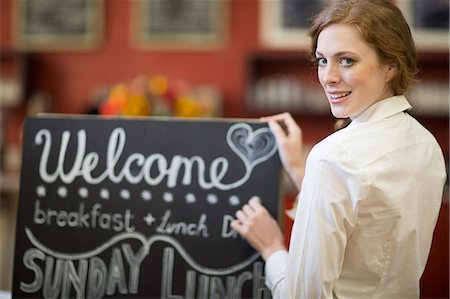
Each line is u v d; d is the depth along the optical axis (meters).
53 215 1.66
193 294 1.57
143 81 4.32
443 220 4.04
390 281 1.23
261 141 1.59
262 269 1.54
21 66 4.96
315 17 1.27
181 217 1.60
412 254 1.24
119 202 1.63
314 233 1.15
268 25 4.89
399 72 1.22
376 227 1.18
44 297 1.63
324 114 4.72
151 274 1.59
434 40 4.68
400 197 1.18
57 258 1.64
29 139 1.70
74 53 5.08
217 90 4.95
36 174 1.68
